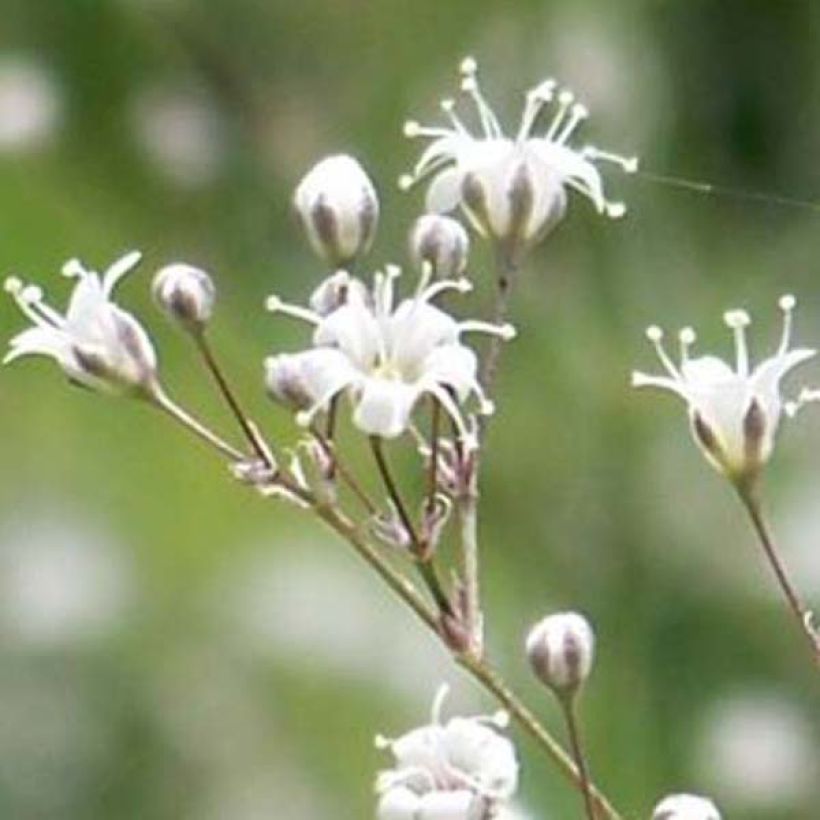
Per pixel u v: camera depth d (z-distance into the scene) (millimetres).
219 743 260
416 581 207
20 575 263
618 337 278
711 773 261
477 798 186
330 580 261
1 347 267
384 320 188
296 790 259
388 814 186
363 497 186
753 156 297
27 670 263
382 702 257
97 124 282
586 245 280
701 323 281
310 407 186
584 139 291
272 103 286
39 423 267
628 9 292
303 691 260
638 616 266
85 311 191
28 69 281
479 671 186
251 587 262
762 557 267
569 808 242
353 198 193
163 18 289
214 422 261
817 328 280
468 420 193
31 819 261
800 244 289
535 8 290
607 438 272
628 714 261
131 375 190
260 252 283
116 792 261
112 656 263
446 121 272
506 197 194
